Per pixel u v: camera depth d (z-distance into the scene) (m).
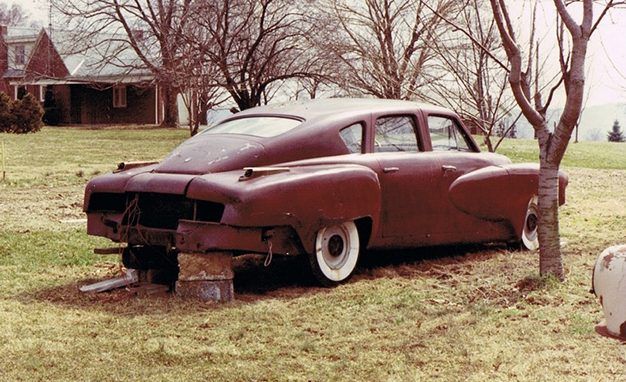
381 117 8.40
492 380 4.93
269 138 7.67
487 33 13.80
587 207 14.27
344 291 7.52
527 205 9.38
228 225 6.95
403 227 8.37
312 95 32.38
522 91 7.62
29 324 6.30
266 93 34.34
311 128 7.84
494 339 5.80
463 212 8.83
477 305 6.78
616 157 32.72
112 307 6.93
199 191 7.04
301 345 5.71
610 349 5.52
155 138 38.78
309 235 7.45
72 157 26.44
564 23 7.39
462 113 13.38
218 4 32.69
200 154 7.56
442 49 14.30
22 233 10.88
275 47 32.28
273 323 6.43
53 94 57.19
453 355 5.46
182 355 5.51
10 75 62.97
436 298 7.17
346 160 7.93
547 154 7.60
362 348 5.66
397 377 5.03
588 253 9.37
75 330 6.14
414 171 8.41
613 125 63.03
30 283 7.91
